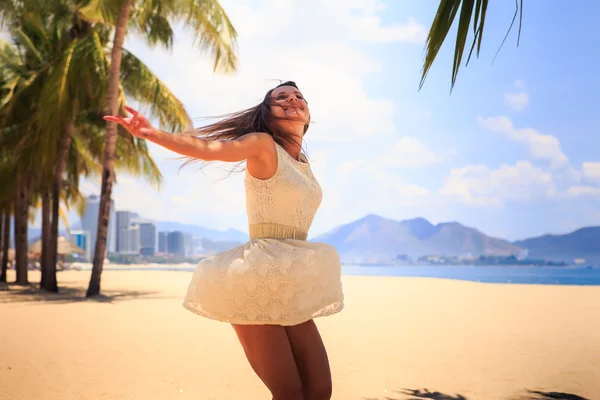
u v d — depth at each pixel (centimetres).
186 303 231
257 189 233
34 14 1758
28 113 1966
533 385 478
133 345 717
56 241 1950
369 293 1805
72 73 1579
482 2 325
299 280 224
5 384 485
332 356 631
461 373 533
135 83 1720
